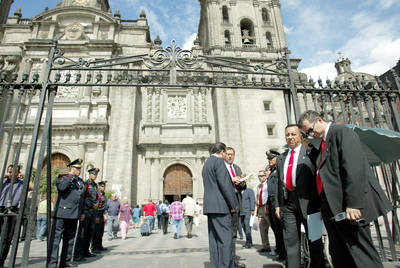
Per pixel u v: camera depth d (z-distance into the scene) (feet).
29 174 16.84
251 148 87.86
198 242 35.24
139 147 89.97
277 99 95.96
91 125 84.53
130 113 88.99
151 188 84.79
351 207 9.40
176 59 21.18
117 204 42.47
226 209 14.57
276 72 21.21
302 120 12.15
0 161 78.59
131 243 36.40
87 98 88.38
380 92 20.22
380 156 18.92
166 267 18.20
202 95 97.45
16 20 102.06
